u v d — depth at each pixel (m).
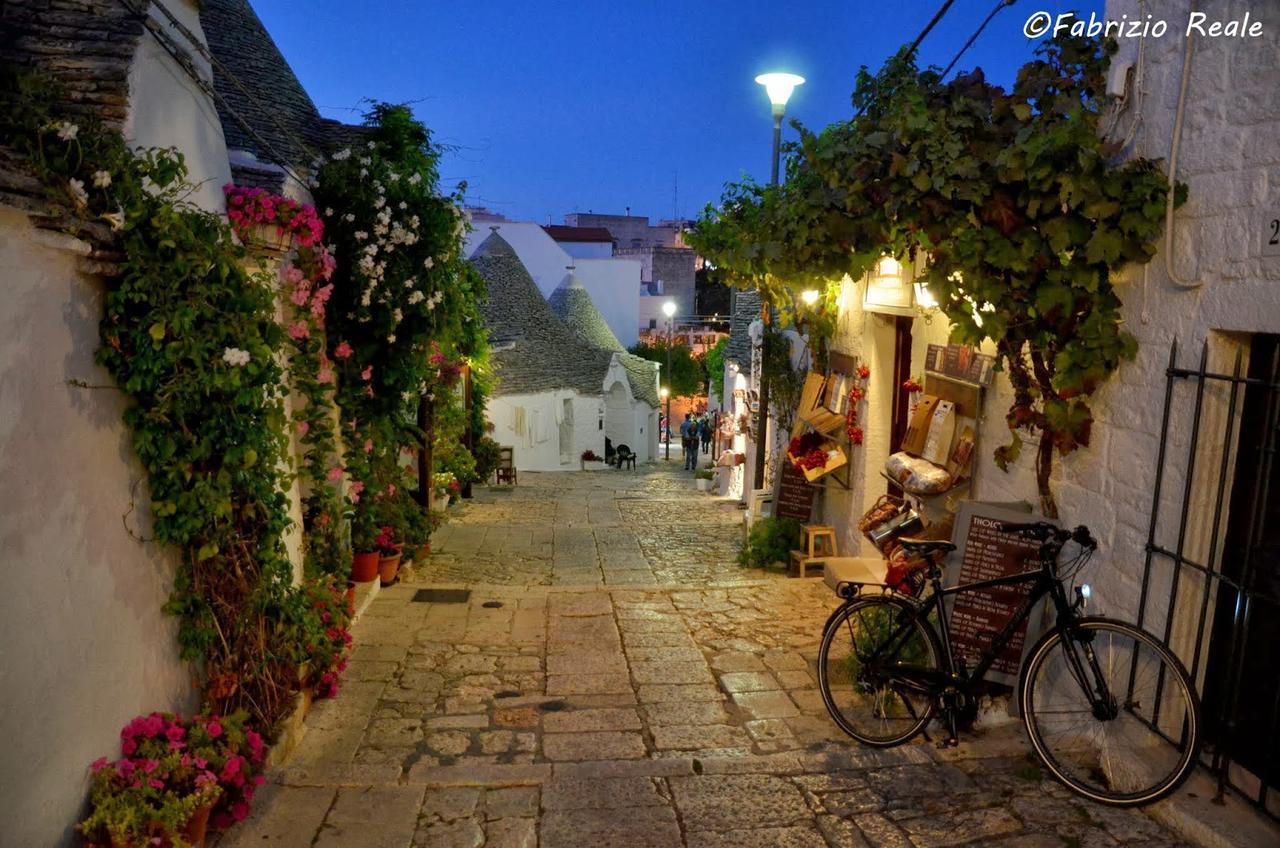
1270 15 3.32
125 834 3.09
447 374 10.99
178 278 3.55
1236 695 3.56
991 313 4.29
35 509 2.95
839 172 4.65
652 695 5.55
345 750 4.75
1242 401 3.65
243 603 4.24
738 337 18.11
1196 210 3.70
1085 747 4.29
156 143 4.11
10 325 2.83
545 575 8.99
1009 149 4.00
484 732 5.01
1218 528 3.57
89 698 3.25
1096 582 4.31
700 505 15.52
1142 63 4.06
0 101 3.45
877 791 4.12
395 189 6.98
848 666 5.18
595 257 56.16
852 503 8.37
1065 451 4.42
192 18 4.68
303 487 6.53
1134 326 4.09
